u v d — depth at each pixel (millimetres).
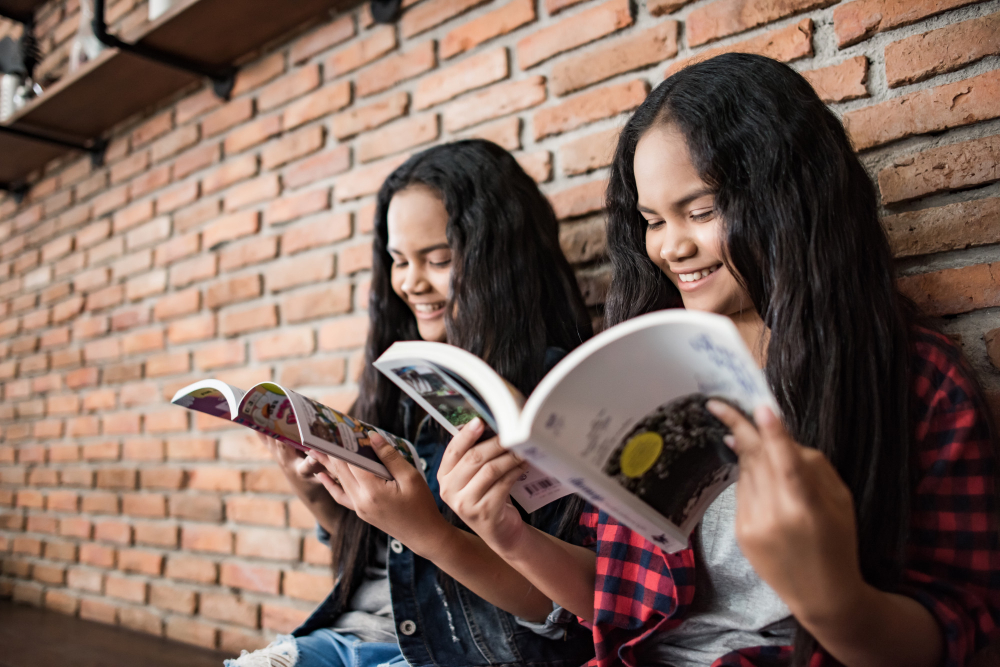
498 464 721
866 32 962
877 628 519
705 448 560
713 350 458
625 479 543
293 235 1645
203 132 1884
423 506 837
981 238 865
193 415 1803
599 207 1207
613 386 505
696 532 773
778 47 1033
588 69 1226
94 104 2014
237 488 1671
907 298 848
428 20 1442
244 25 1658
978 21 883
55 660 1575
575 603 831
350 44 1581
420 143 1444
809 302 712
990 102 867
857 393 689
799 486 455
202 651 1646
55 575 2150
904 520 643
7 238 2611
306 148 1642
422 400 739
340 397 1515
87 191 2254
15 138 2160
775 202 733
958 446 644
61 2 2463
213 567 1693
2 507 2428
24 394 2400
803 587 478
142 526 1890
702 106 769
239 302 1748
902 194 924
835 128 792
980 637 592
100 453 2051
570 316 1135
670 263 808
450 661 948
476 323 1058
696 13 1112
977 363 868
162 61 1738
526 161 1302
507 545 768
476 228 1085
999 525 637
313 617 1099
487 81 1353
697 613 762
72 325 2248
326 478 919
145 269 2010
